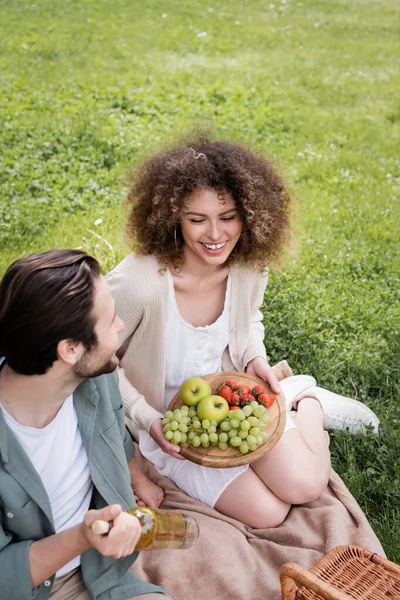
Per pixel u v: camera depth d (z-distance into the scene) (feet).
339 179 20.57
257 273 10.03
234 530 9.17
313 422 10.19
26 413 6.63
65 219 17.49
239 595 8.54
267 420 9.14
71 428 7.02
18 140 21.16
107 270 15.56
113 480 7.29
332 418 11.33
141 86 26.30
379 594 7.46
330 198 19.29
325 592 6.59
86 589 7.21
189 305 9.84
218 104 25.38
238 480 9.43
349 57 31.19
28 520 6.66
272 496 9.53
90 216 17.75
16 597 6.38
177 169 8.82
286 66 29.58
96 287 6.36
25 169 19.56
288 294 14.92
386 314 14.56
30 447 6.71
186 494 9.78
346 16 37.42
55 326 6.09
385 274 15.99
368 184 20.38
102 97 25.05
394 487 10.38
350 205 19.03
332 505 9.62
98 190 19.06
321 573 7.66
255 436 8.92
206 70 28.40
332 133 23.68
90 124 22.41
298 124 24.02
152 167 9.28
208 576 8.63
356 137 23.52
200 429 9.08
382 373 12.87
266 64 29.71
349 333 14.02
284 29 34.88
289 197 9.86
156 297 9.40
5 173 19.29
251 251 9.68
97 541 5.92
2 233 16.51
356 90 27.45
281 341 13.52
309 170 20.99
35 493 6.59
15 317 6.08
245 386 9.67
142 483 9.68
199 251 9.18
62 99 24.66
